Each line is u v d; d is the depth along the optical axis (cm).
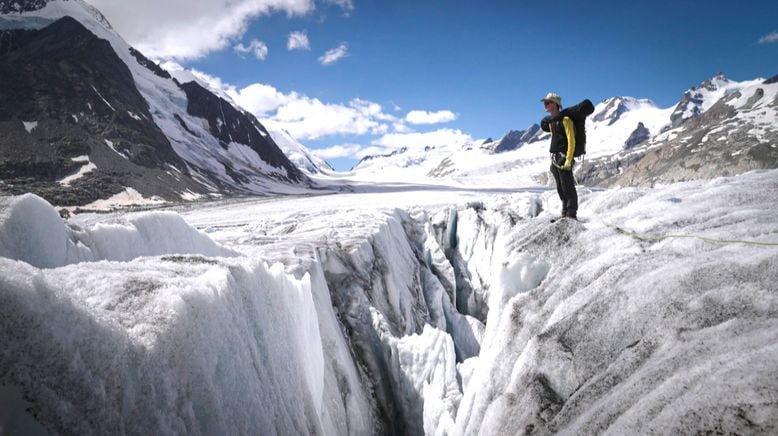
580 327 305
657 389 221
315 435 449
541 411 286
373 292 1264
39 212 339
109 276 273
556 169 459
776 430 163
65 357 183
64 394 179
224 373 287
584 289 332
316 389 541
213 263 364
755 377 187
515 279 415
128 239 476
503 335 377
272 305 422
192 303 269
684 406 198
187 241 617
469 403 408
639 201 464
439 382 816
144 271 304
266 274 426
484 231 2220
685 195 440
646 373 239
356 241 1395
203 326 273
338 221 1816
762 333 215
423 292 1778
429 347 936
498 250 480
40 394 172
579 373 286
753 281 251
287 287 477
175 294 261
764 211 335
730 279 260
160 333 234
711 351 222
